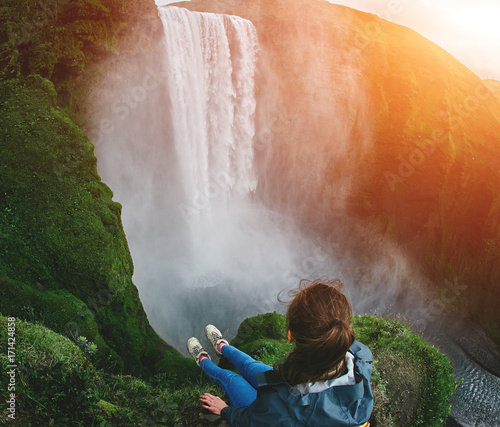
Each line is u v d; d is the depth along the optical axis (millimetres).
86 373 2357
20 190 6191
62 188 6477
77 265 6098
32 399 2084
